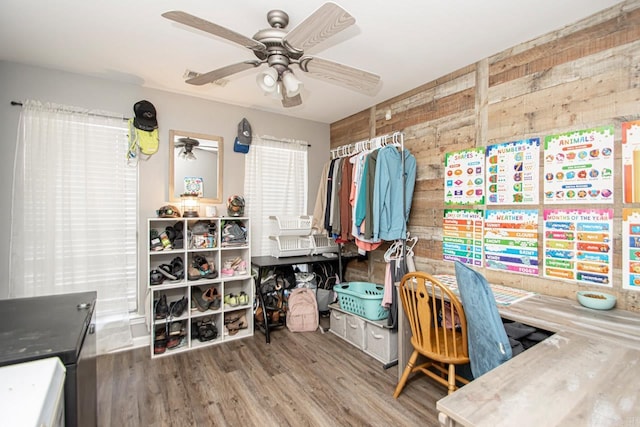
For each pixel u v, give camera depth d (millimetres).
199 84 2051
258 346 2832
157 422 1815
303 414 1888
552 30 1997
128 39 2115
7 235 2395
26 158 2430
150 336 2691
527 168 2115
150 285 2656
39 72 2502
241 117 3426
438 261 2721
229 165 3348
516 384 932
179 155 3064
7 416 659
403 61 2432
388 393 2104
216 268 3047
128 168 2854
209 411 1916
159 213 2799
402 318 2180
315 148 3992
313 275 3562
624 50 1705
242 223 3236
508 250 2217
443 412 830
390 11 1810
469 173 2475
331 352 2719
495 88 2309
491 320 1342
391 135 2873
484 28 1980
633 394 875
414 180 2887
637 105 1659
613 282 1734
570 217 1905
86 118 2645
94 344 1367
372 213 2768
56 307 1343
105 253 2721
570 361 1071
